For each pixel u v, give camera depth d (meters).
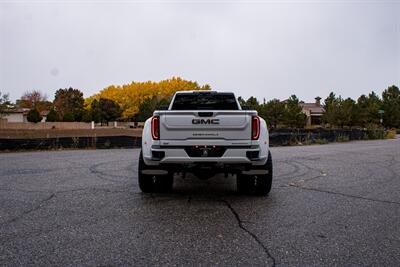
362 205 4.66
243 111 4.70
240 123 4.69
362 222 3.86
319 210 4.39
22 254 2.94
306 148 15.85
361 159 10.59
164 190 5.61
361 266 2.71
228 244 3.18
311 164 9.30
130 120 79.75
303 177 7.07
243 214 4.21
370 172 7.79
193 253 2.96
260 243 3.20
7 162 9.62
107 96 79.25
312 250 3.03
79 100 83.12
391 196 5.24
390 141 23.39
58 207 4.55
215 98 7.25
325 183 6.38
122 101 77.88
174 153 4.70
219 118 4.68
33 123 51.31
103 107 69.38
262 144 4.81
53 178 6.89
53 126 53.38
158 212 4.30
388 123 45.59
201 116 4.69
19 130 40.28
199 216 4.12
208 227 3.69
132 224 3.79
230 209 4.45
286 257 2.88
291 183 6.38
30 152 13.11
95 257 2.87
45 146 14.37
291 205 4.66
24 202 4.83
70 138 14.88
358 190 5.71
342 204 4.71
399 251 3.00
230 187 6.06
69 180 6.66
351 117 43.34
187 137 4.71
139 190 5.71
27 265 2.72
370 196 5.24
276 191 5.64
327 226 3.71
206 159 4.68
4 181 6.54
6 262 2.77
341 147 16.50
